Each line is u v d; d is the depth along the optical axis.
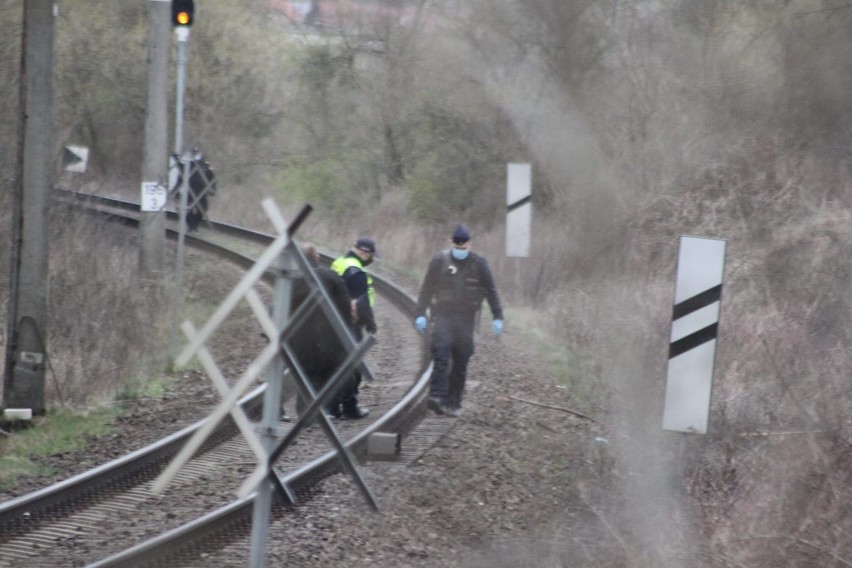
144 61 136.00
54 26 46.25
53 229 72.94
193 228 112.19
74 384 50.50
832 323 44.53
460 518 32.50
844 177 69.69
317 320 40.31
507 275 81.00
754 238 64.06
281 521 32.12
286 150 142.38
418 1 126.25
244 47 138.50
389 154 132.50
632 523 30.25
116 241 86.62
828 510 27.34
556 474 36.22
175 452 40.34
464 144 110.31
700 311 29.95
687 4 88.44
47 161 46.56
